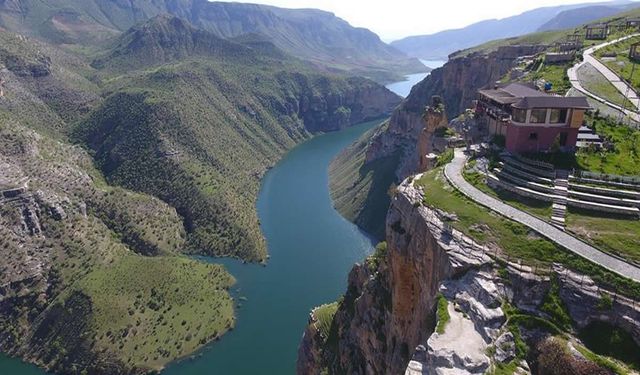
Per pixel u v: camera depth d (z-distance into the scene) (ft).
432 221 193.47
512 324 143.43
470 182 228.84
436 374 129.29
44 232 472.85
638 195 195.21
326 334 290.56
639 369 129.80
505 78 482.28
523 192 207.31
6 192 462.60
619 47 447.01
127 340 395.55
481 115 318.65
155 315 424.46
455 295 156.56
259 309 457.68
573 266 157.17
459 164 258.98
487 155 257.55
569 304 147.54
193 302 449.89
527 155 240.53
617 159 233.35
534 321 142.92
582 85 355.36
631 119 281.13
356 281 281.13
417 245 196.54
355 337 251.19
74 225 492.95
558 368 131.95
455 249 172.14
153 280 458.91
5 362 401.90
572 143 244.01
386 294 229.45
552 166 225.97
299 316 445.37
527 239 172.65
